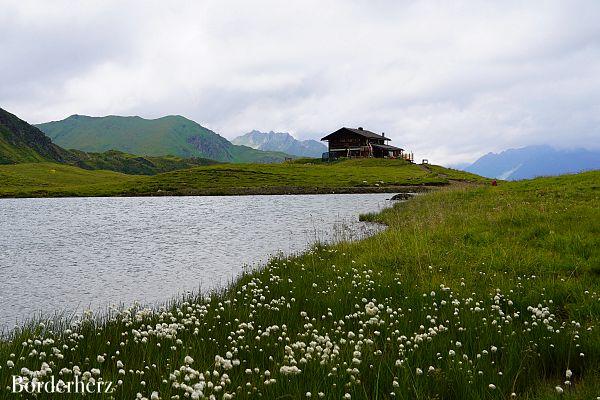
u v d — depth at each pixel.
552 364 8.09
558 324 9.88
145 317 11.20
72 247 29.20
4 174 124.75
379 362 7.77
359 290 13.19
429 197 45.16
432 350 8.35
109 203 70.88
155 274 21.00
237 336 9.54
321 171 111.31
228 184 95.75
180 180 103.31
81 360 8.38
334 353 7.82
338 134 150.00
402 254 17.50
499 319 10.20
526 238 18.86
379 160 132.00
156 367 7.61
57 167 159.88
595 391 6.30
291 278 15.99
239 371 7.72
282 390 6.73
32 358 8.05
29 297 17.30
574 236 17.59
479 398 6.46
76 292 17.97
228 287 16.17
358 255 18.86
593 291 11.78
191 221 43.72
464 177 98.88
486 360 7.89
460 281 13.79
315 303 12.30
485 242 18.69
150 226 40.12
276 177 102.19
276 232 34.00
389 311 10.46
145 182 102.94
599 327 9.18
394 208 42.47
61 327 10.98
